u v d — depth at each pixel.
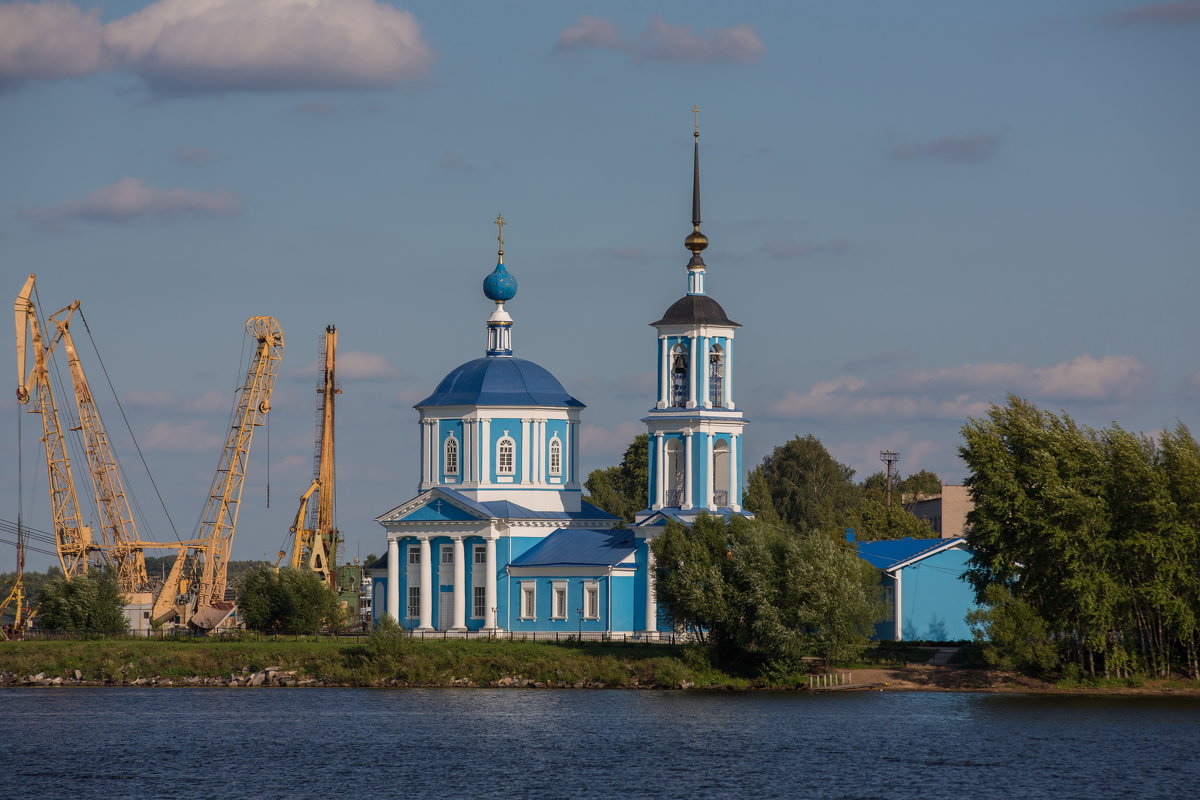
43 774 183.00
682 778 177.38
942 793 169.38
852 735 198.50
